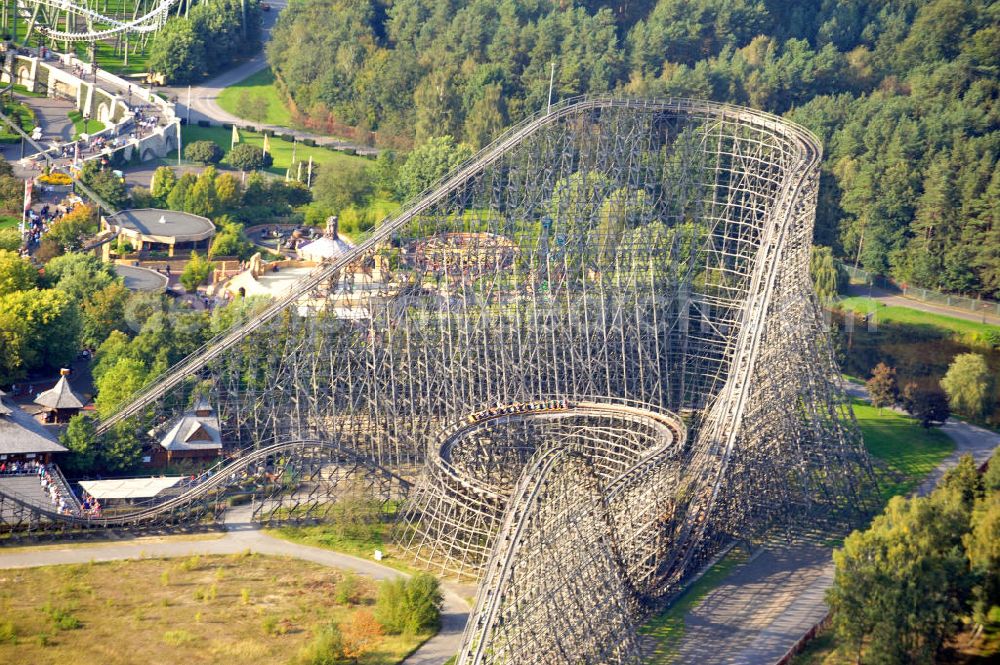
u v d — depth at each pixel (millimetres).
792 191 162625
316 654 114500
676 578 133625
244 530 141875
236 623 122250
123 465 151000
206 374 163125
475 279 176000
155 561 133750
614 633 114625
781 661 119562
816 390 157875
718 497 142500
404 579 125812
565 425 153500
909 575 118750
